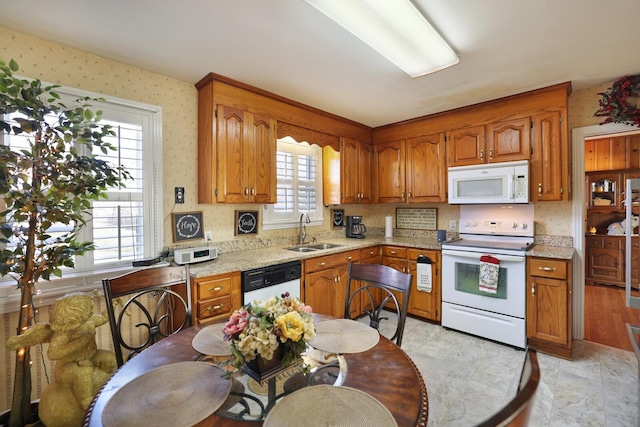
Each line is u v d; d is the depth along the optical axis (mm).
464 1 1529
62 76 1940
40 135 1534
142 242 2287
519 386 747
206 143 2471
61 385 1475
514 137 2836
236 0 1515
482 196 2965
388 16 1593
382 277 1731
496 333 2709
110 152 2141
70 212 1657
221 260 2451
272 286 2461
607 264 4574
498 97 2887
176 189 2463
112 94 2139
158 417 838
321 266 2887
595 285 4645
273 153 2812
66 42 1904
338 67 2256
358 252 3314
